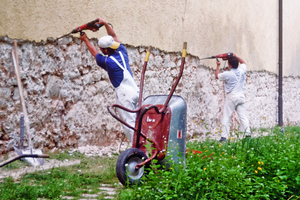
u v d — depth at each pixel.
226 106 7.89
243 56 10.27
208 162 4.02
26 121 4.88
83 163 4.88
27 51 5.25
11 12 5.04
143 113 3.79
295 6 13.51
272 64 11.89
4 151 4.91
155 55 7.34
